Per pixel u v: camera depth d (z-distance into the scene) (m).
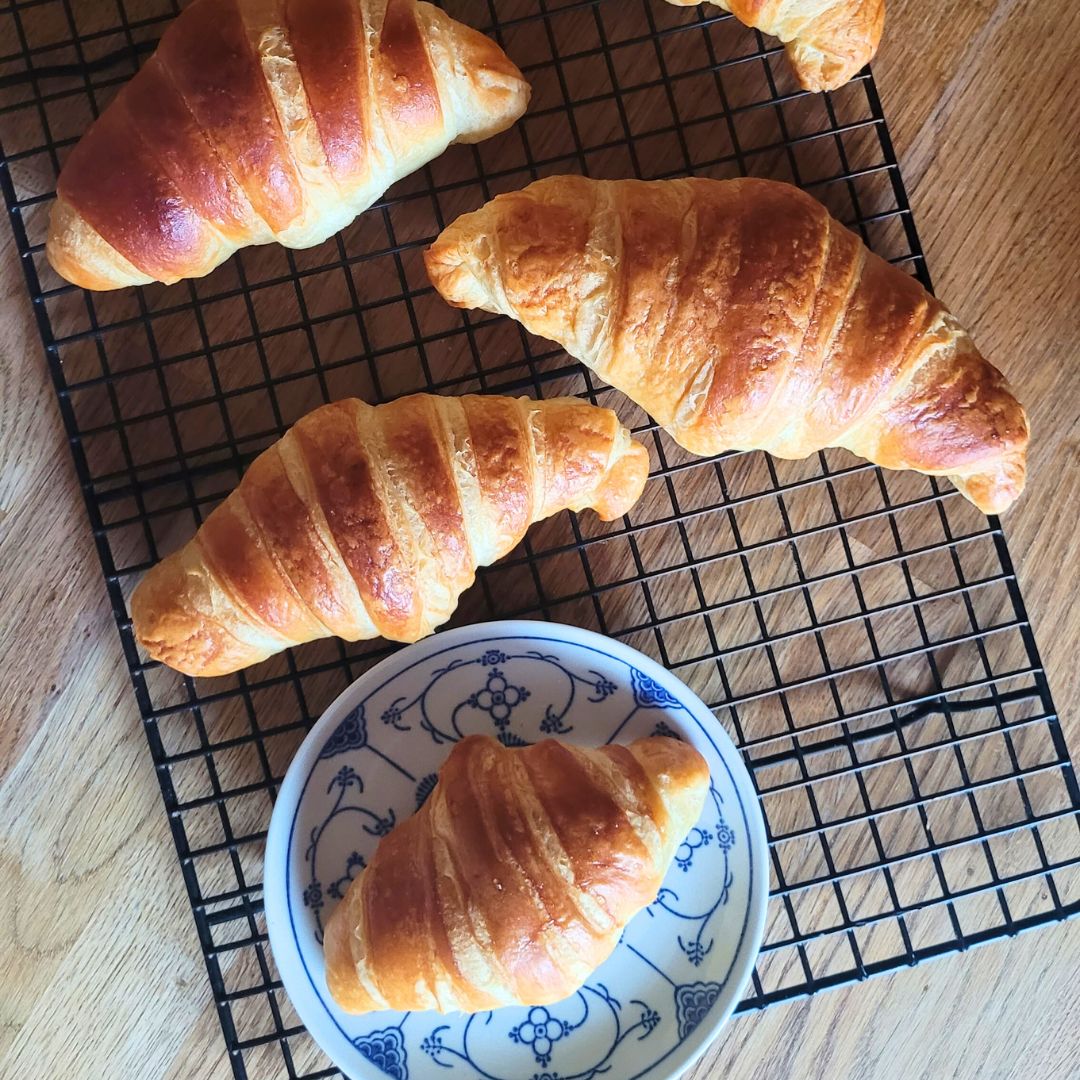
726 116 0.32
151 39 0.32
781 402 0.29
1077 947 0.34
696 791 0.30
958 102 0.33
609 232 0.29
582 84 0.33
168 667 0.33
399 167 0.31
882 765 0.34
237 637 0.29
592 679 0.32
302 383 0.33
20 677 0.33
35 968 0.33
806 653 0.34
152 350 0.32
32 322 0.33
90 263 0.30
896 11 0.33
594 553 0.34
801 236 0.28
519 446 0.29
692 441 0.30
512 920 0.27
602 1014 0.31
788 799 0.34
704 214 0.29
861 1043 0.34
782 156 0.33
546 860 0.28
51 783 0.33
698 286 0.28
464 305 0.31
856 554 0.34
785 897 0.33
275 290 0.33
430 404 0.29
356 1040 0.31
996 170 0.33
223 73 0.28
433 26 0.29
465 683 0.32
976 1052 0.34
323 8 0.29
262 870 0.33
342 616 0.29
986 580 0.33
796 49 0.31
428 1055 0.31
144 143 0.29
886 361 0.29
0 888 0.33
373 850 0.31
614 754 0.30
